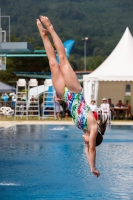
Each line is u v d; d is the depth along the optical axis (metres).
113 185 11.84
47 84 39.06
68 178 12.73
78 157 16.73
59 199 10.35
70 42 44.53
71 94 7.96
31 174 13.30
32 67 91.88
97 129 7.85
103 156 16.97
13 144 20.80
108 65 40.00
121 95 42.69
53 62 8.07
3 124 33.03
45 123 34.06
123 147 19.75
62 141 22.17
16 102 38.66
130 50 41.16
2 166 14.68
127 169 14.16
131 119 39.84
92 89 37.81
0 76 90.12
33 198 10.44
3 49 30.28
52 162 15.53
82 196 10.65
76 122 7.98
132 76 37.91
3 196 10.64
